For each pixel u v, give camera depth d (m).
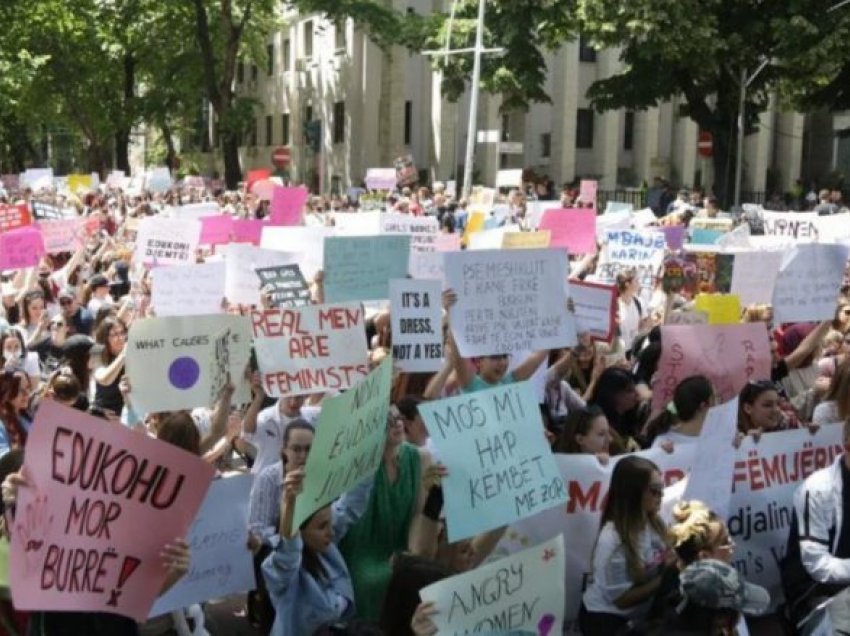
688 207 28.36
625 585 5.92
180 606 6.04
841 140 58.19
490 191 26.62
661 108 54.03
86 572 4.47
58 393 7.57
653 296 13.02
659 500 5.99
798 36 31.52
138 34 49.50
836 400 8.03
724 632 4.66
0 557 4.69
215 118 52.34
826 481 6.09
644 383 9.36
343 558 5.95
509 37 36.38
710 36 31.61
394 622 4.90
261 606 6.61
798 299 9.73
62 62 51.22
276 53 61.12
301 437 5.77
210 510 6.11
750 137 54.56
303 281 9.66
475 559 6.17
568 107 49.72
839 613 5.32
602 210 42.88
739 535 7.28
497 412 5.62
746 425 7.79
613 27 31.48
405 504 6.04
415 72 51.72
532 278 7.95
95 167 56.78
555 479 5.72
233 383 7.04
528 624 5.03
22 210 14.97
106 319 9.62
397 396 7.95
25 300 11.30
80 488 4.43
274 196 17.08
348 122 52.41
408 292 7.93
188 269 10.16
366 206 27.66
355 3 42.50
